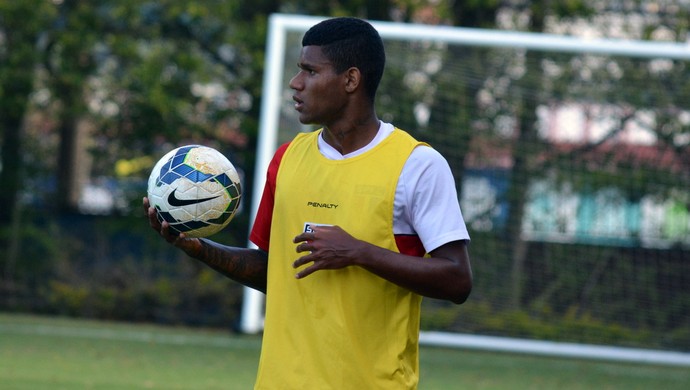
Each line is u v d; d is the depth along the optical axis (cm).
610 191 2989
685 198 2956
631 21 3934
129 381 2192
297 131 2744
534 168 3014
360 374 848
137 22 4084
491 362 2955
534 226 2991
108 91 4109
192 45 4138
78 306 3950
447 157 3014
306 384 851
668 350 2858
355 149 875
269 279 893
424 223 847
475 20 4009
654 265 2936
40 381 2122
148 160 4281
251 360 2702
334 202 861
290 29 2730
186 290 3912
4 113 4109
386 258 820
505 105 3022
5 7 3841
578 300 2927
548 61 3017
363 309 852
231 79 4162
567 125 3031
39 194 4406
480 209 3005
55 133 4450
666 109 2986
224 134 4222
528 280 2947
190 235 903
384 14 4062
